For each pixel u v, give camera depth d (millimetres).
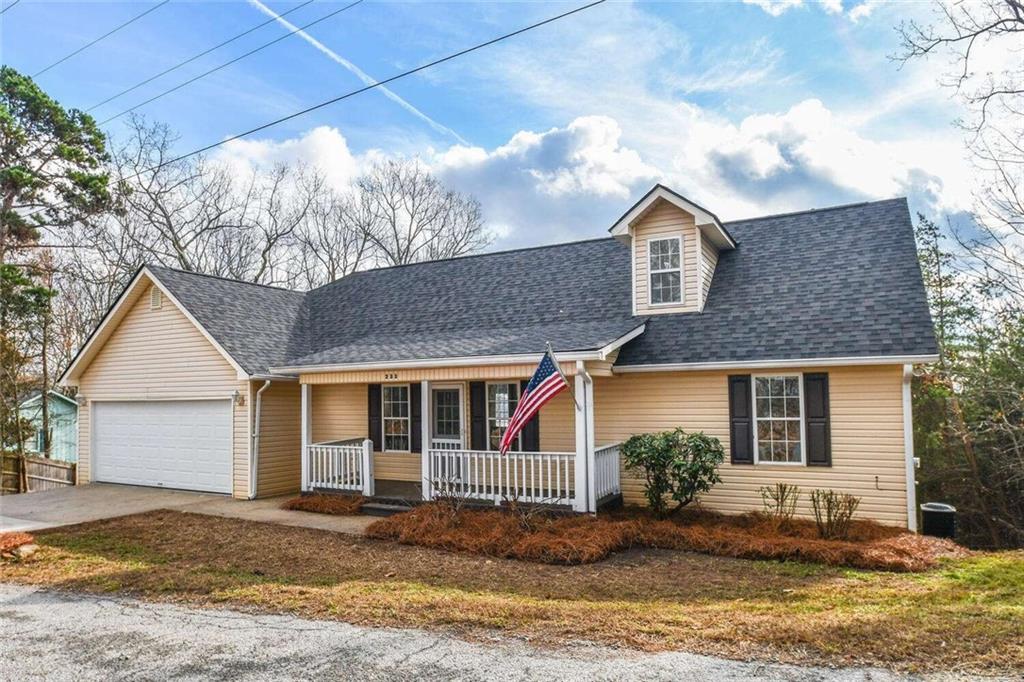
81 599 7125
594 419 12320
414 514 10453
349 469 13344
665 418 11781
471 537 9391
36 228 23109
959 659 4613
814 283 11859
